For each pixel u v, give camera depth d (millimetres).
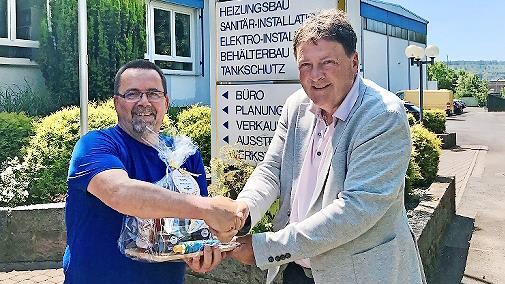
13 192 5551
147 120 2166
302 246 1989
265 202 2361
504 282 4879
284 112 2529
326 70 2064
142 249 1980
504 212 7613
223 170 4484
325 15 2135
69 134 5938
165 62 13734
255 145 4648
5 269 5055
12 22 10148
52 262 5219
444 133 17859
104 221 2016
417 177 6164
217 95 4848
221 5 4758
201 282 3969
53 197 5742
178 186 2074
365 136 2025
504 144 18547
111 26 10477
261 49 4555
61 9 10000
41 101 9719
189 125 7367
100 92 10312
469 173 11523
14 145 6242
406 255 2143
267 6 4484
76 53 10023
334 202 2018
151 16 13219
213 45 4844
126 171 1983
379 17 30078
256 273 3723
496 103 51062
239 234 2271
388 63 32031
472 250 5777
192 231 2043
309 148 2285
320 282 2105
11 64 10125
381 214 1977
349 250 2057
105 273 2012
